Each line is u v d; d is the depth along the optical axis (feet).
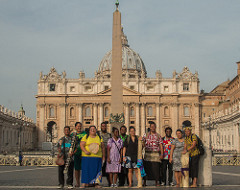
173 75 367.04
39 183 58.75
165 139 54.90
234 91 292.20
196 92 364.58
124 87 360.28
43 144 329.52
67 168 48.19
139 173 50.49
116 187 50.29
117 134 51.31
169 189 47.16
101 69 517.55
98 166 49.16
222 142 268.00
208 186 50.85
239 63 280.31
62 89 366.84
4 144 236.84
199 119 361.71
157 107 362.12
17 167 119.44
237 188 48.03
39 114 364.79
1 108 236.43
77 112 363.76
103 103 361.30
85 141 48.96
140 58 530.68
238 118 212.43
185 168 50.24
